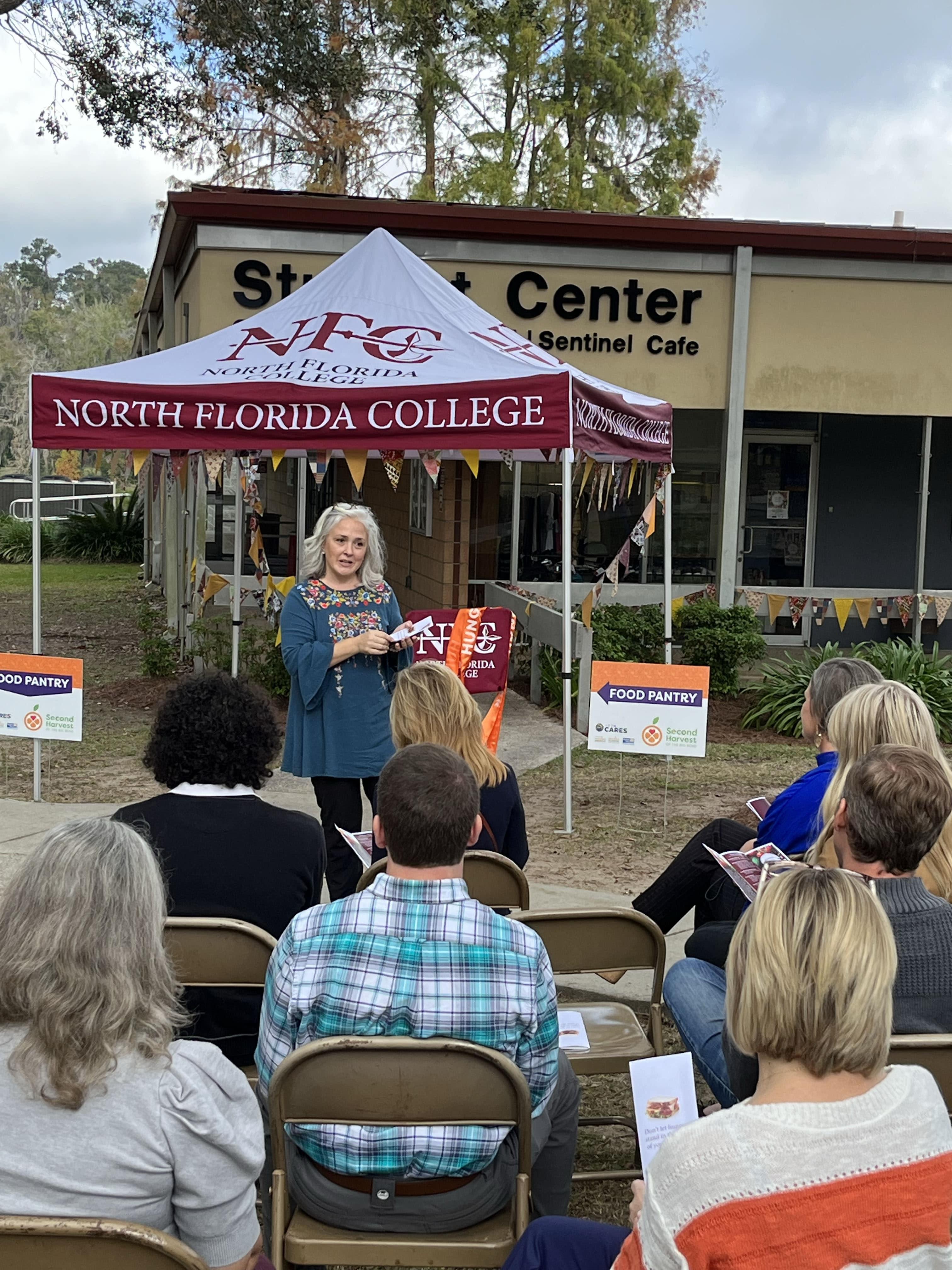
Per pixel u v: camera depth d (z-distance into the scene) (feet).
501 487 46.55
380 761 17.49
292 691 17.62
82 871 6.01
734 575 43.60
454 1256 7.89
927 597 44.19
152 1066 5.94
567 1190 9.48
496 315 41.52
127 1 68.23
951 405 44.04
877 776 8.48
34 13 66.44
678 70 95.66
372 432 21.06
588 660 34.01
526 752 32.42
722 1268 5.00
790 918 5.66
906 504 51.72
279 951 8.15
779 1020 5.48
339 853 17.63
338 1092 7.71
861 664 12.79
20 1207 5.83
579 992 15.70
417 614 20.95
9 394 330.54
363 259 25.99
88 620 60.54
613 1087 13.69
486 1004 7.84
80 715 24.47
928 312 43.55
